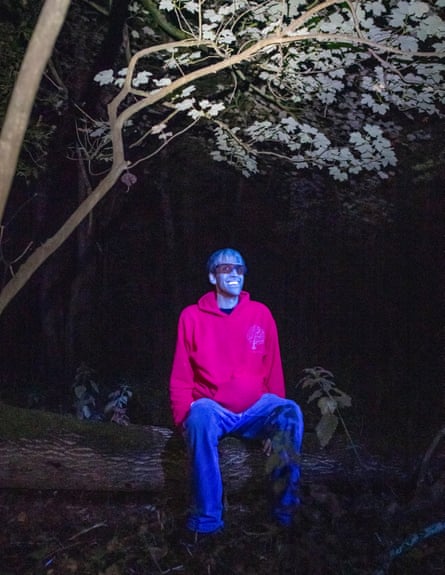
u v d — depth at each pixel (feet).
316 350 35.50
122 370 32.07
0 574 12.07
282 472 12.60
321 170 24.84
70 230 13.21
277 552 12.21
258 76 20.43
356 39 14.47
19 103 8.50
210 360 12.91
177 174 33.65
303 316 40.09
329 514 13.53
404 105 18.80
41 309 29.53
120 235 38.73
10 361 31.76
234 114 21.71
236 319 13.06
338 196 26.84
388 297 36.19
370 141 18.84
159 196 37.70
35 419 13.71
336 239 38.37
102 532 13.66
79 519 14.20
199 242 43.73
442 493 13.85
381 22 17.07
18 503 14.87
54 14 8.41
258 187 34.27
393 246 35.29
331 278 39.86
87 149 24.11
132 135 26.61
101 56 22.03
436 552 12.87
